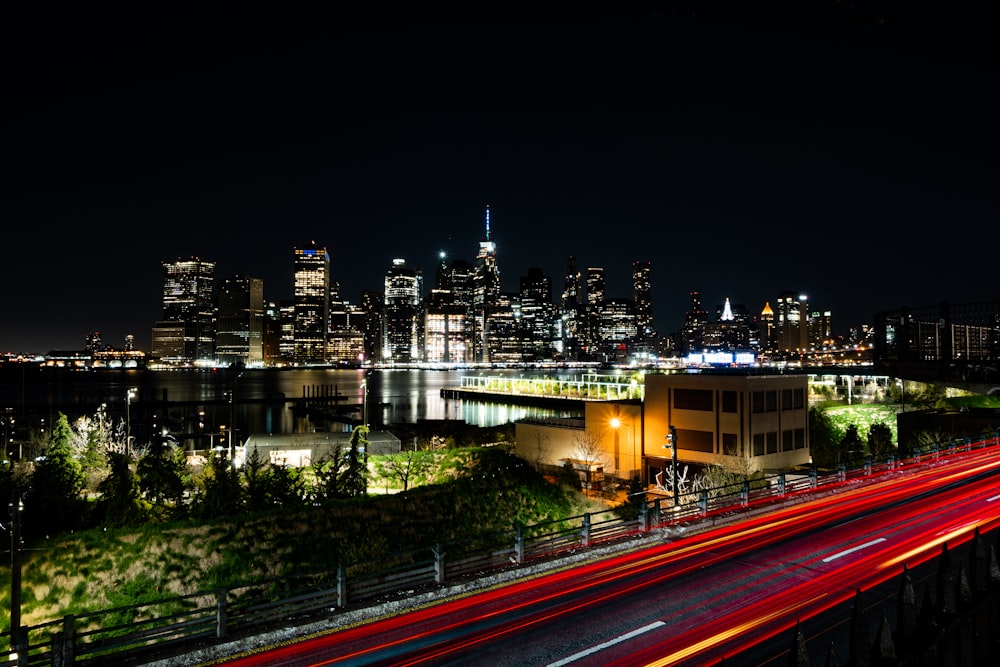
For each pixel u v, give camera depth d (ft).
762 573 63.10
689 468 212.43
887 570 62.49
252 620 54.49
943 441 166.50
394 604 56.65
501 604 57.26
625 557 70.90
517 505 138.62
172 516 134.21
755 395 202.69
